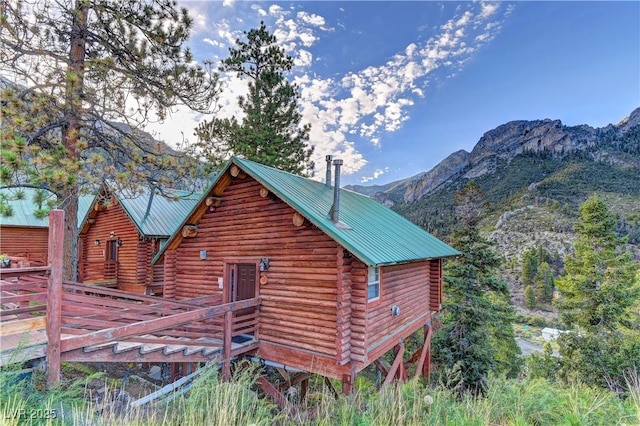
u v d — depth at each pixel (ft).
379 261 22.44
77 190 27.76
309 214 23.59
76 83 26.71
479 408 14.38
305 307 25.73
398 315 31.40
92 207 55.01
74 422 10.79
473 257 51.01
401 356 31.81
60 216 16.31
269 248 28.07
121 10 30.76
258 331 27.81
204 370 20.15
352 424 13.42
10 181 21.21
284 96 60.70
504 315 52.11
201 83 34.47
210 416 11.93
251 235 29.22
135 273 50.08
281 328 26.78
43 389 13.64
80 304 22.98
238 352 26.04
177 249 34.45
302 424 13.99
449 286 51.44
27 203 61.93
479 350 45.34
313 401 23.79
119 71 29.99
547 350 58.85
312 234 25.81
